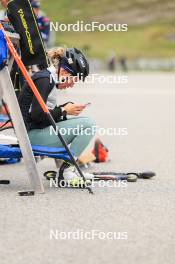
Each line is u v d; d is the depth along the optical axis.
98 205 21.53
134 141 39.03
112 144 37.47
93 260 16.08
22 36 23.58
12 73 25.00
